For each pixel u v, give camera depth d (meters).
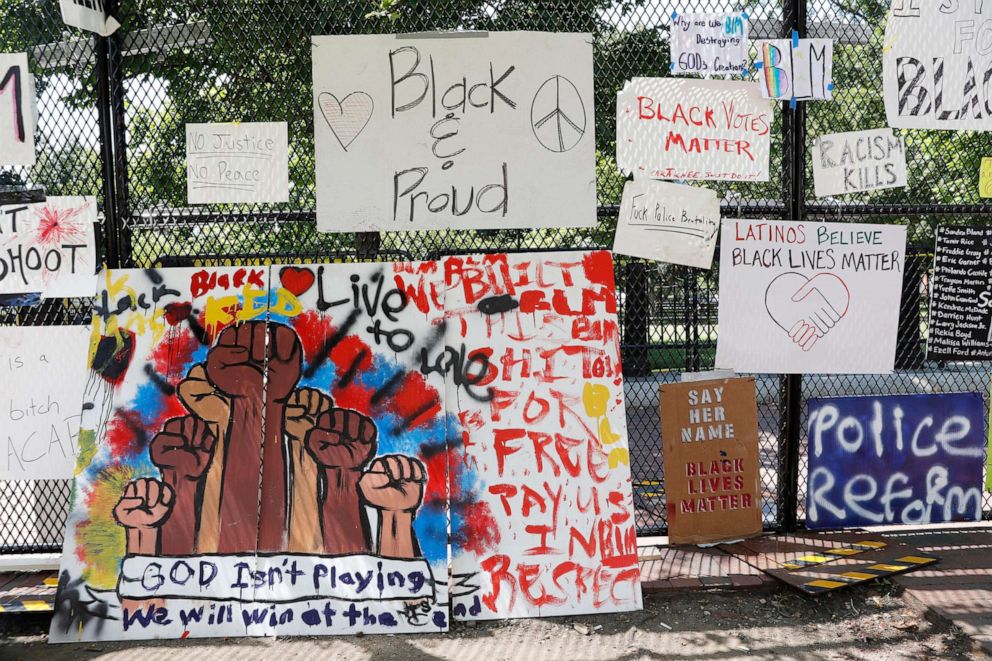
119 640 3.39
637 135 4.14
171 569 3.47
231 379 3.67
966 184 4.48
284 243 4.25
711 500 4.20
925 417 4.32
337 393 3.66
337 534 3.51
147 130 4.14
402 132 3.97
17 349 4.02
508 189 4.01
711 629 3.40
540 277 3.80
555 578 3.54
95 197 4.05
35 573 3.94
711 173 4.17
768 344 4.25
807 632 3.36
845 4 4.28
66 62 4.12
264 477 3.57
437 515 3.54
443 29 4.20
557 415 3.69
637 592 3.54
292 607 3.43
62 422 4.02
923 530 4.41
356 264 3.78
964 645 3.20
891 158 4.24
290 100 4.16
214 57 4.14
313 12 4.13
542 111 4.00
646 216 4.16
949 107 4.28
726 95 4.16
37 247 4.05
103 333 3.72
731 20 4.14
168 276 3.78
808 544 4.14
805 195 4.33
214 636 3.40
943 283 4.39
